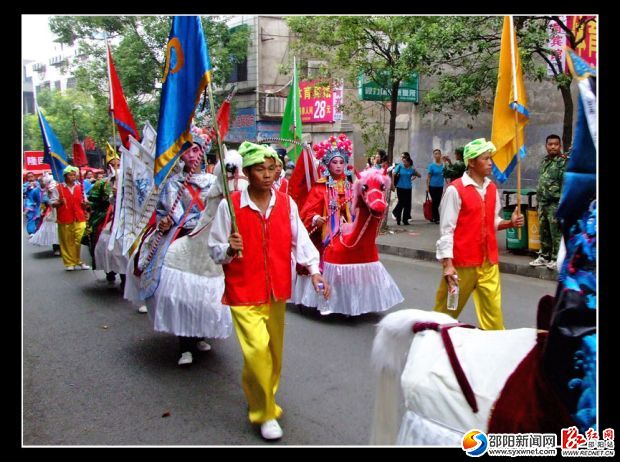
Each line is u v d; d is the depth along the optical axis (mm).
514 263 9602
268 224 4129
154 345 6359
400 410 2809
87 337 6691
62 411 4688
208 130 5762
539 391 2209
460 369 2420
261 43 24391
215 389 5086
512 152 5098
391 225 14766
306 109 20156
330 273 6938
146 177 6047
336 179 7367
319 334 6445
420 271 10055
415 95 15438
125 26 22203
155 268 5527
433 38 10383
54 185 10773
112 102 7074
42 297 8719
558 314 2146
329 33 12930
